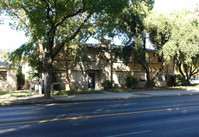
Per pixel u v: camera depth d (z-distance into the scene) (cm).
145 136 513
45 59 1417
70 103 1301
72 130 573
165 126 622
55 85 2173
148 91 2103
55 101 1359
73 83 2264
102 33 1609
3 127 616
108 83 2270
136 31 2091
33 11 1220
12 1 1267
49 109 1006
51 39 1434
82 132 551
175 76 3017
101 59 2405
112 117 767
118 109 977
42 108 1051
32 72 2209
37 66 1864
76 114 839
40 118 756
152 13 2145
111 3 1197
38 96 1595
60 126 623
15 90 2420
